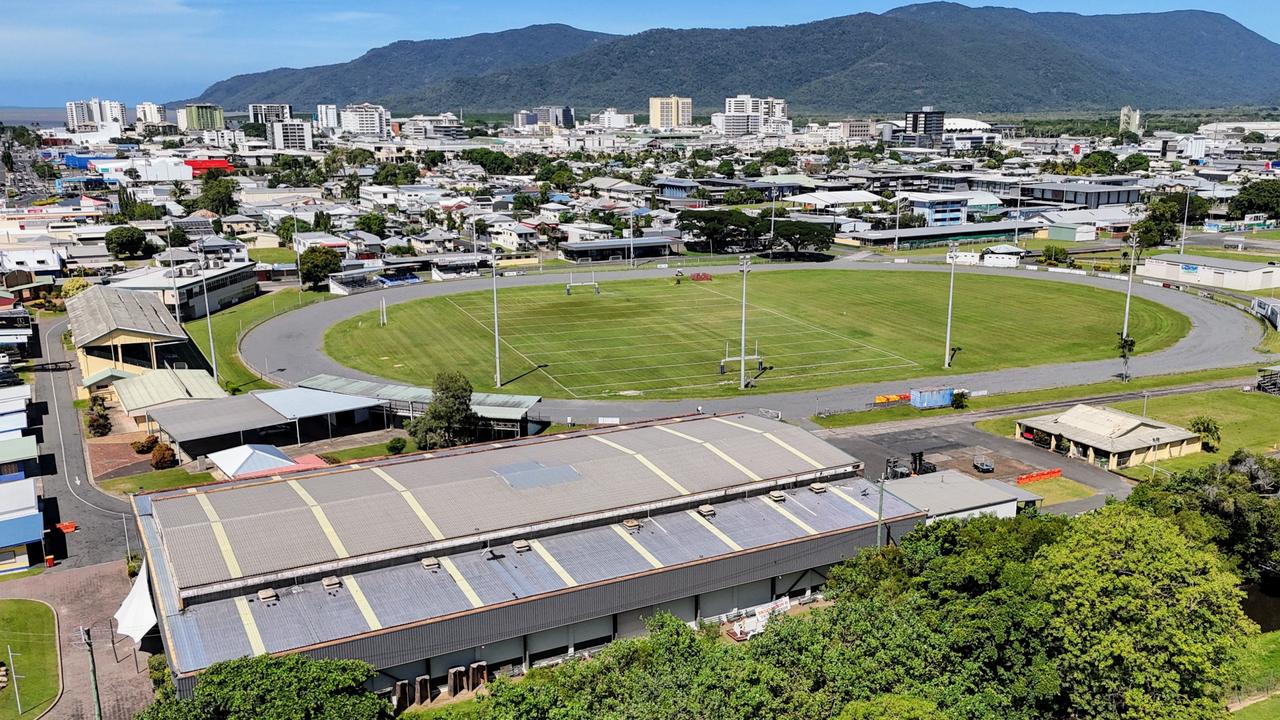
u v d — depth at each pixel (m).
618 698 58.50
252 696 54.44
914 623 63.31
